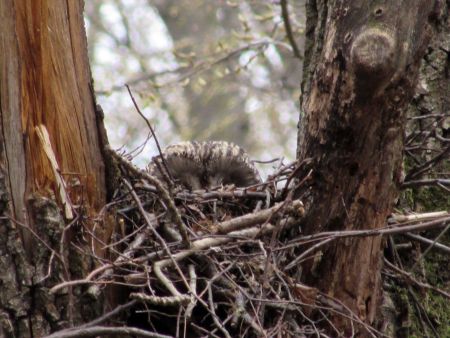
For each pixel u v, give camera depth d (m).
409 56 7.85
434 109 10.13
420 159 9.88
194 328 8.59
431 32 8.02
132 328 7.05
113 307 8.11
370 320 8.54
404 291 9.46
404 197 9.80
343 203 8.45
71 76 8.25
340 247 8.47
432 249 9.34
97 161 8.30
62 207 7.91
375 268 8.54
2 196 7.76
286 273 8.41
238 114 21.77
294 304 8.09
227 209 9.59
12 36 8.02
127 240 8.49
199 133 22.42
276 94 21.50
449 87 10.27
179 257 7.87
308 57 10.42
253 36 14.82
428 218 8.68
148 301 7.35
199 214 9.16
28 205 7.84
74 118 8.21
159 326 8.80
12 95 7.95
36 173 7.93
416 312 9.50
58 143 8.12
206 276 8.23
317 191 8.56
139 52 23.72
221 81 21.61
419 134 9.57
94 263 7.97
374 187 8.39
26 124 7.98
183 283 8.10
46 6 8.18
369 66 7.75
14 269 7.66
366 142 8.23
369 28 7.86
